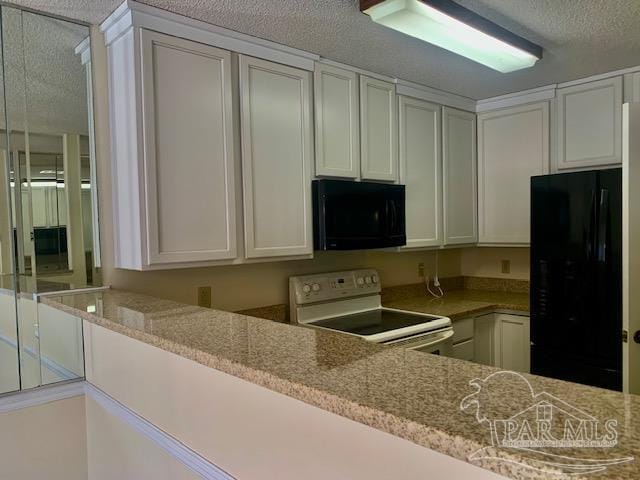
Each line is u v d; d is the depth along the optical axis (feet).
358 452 2.85
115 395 5.59
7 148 5.98
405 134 9.34
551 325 8.43
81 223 6.45
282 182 7.40
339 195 7.82
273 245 7.30
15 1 5.78
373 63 8.21
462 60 8.09
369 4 5.71
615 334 7.59
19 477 5.79
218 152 6.62
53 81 6.24
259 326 4.16
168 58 6.11
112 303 5.49
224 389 3.92
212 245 6.57
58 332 6.14
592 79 9.13
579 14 6.35
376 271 9.95
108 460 5.81
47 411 6.00
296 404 3.26
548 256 8.45
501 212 10.65
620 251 7.51
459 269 12.64
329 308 8.89
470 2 5.99
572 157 9.49
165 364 4.65
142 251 5.94
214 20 6.35
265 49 7.13
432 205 9.92
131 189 6.08
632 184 6.48
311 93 7.79
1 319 5.78
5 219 5.97
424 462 2.49
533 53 7.34
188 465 4.37
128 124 6.07
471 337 9.56
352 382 2.60
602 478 1.61
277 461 3.45
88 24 6.42
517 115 10.28
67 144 6.36
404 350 3.34
